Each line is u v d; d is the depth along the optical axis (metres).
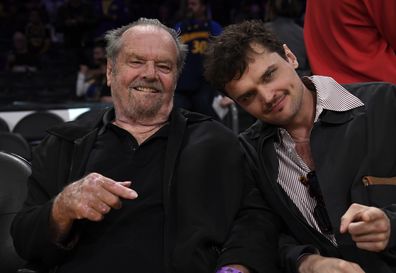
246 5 11.20
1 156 2.23
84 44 10.30
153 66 2.00
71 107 4.71
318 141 1.85
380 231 1.55
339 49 2.32
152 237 1.88
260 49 1.80
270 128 1.94
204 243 1.83
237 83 1.81
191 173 1.92
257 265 1.77
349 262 1.66
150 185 1.93
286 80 1.80
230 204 1.90
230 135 2.03
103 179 1.70
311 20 2.41
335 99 1.87
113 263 1.84
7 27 10.81
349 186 1.80
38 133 4.46
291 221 1.87
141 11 11.43
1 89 8.91
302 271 1.72
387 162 1.80
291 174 1.90
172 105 2.12
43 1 11.64
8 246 2.14
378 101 1.86
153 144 2.00
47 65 9.82
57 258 1.87
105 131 2.04
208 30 4.83
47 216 1.79
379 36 2.28
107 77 2.13
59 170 2.00
